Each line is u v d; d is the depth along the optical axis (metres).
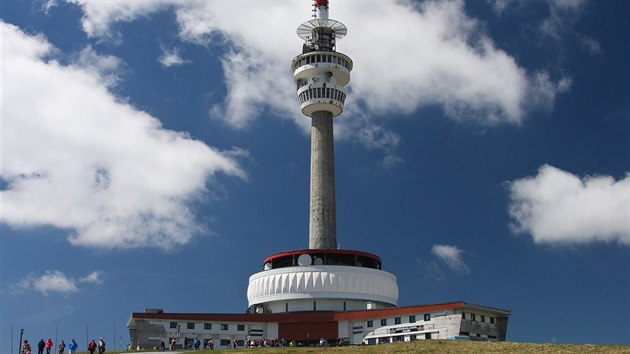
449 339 117.56
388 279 155.38
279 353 99.75
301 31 170.88
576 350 90.62
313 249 152.00
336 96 163.25
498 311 130.38
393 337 133.12
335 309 148.12
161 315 138.12
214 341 139.62
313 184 160.00
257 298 153.12
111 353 107.69
